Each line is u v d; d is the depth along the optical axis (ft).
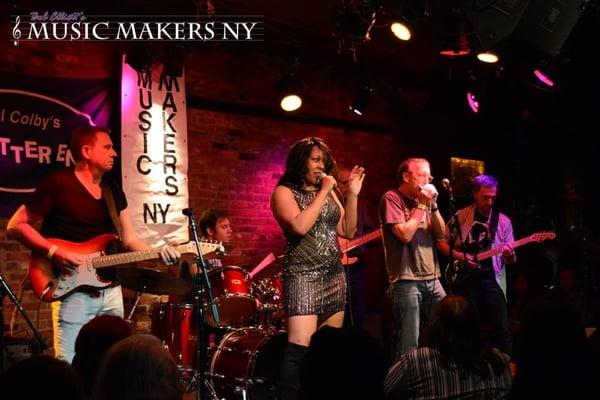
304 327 12.10
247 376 15.34
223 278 17.62
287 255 12.45
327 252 12.43
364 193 27.45
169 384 5.84
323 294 12.35
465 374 9.14
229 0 22.15
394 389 9.34
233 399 15.92
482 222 19.31
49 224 14.08
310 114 25.88
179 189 22.08
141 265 21.17
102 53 20.93
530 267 25.44
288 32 24.14
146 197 21.31
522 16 17.48
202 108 23.02
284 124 25.22
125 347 5.89
